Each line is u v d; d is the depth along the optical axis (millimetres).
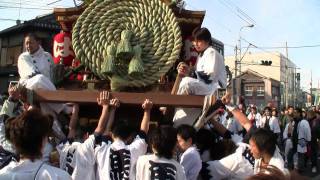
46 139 2387
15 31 21766
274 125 13523
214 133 4352
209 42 4273
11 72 22609
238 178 3469
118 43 4211
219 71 4148
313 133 11875
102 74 4246
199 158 3553
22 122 2268
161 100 3680
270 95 44875
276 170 1505
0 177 2242
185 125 3674
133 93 3707
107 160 3365
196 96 3686
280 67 54062
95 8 4312
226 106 3902
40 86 3902
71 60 5141
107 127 3664
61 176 2260
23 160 2287
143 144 3471
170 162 3193
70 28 5098
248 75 46000
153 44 4254
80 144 3445
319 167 12414
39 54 4406
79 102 3764
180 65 4102
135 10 4328
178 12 4785
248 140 3668
